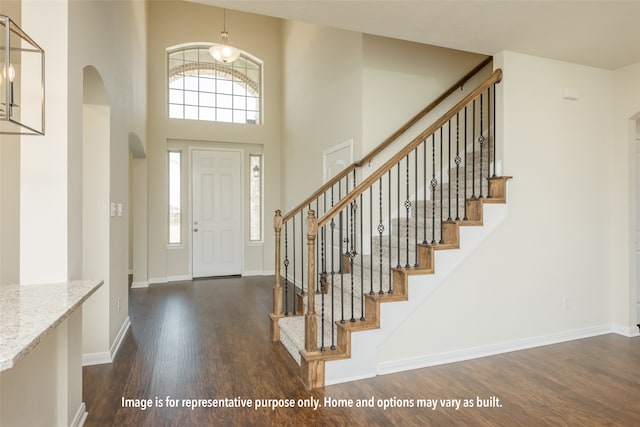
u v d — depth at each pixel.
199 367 2.80
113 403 2.29
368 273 3.38
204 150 6.38
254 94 6.78
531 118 3.18
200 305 4.62
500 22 2.59
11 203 2.75
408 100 3.98
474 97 3.04
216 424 2.07
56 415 1.86
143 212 5.78
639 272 3.58
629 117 3.45
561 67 3.31
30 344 1.03
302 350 2.63
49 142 1.83
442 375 2.66
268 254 6.71
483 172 3.65
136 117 4.41
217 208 6.46
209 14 6.35
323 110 4.79
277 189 6.71
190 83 6.40
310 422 2.09
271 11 2.45
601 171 3.51
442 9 2.41
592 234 3.46
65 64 1.86
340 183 4.12
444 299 2.87
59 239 1.84
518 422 2.08
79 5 2.06
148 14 5.93
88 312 2.88
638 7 2.38
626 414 2.15
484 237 3.01
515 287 3.12
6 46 1.42
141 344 3.28
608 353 3.05
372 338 2.64
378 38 3.88
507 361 2.90
